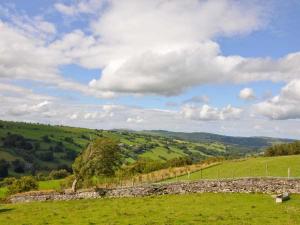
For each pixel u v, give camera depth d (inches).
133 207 1831.9
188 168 3287.4
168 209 1707.7
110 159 2664.9
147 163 4318.4
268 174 2415.1
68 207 1988.2
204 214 1546.5
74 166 2689.5
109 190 2271.2
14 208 2103.8
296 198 1776.6
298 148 3998.5
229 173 2667.3
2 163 6412.4
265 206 1638.8
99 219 1578.5
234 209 1615.4
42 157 7470.5
